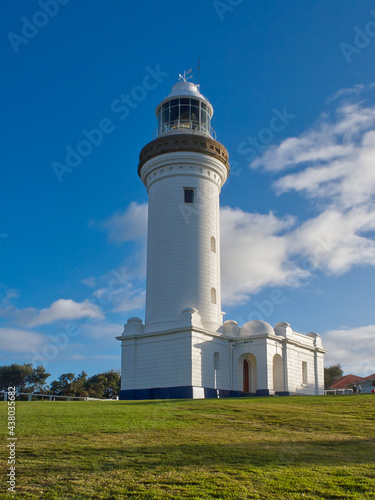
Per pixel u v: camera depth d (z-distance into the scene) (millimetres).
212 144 48406
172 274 45281
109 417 21844
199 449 15453
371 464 13961
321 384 51688
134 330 45031
